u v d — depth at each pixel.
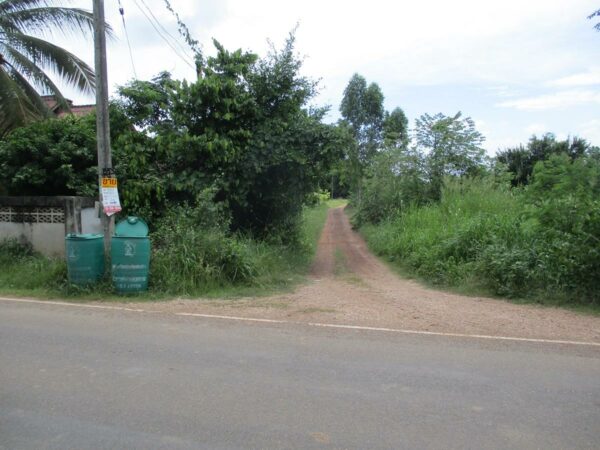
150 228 11.66
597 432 3.56
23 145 11.34
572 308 7.92
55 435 3.41
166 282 8.71
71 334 5.88
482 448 3.31
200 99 12.43
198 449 3.24
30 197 11.08
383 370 4.77
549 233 9.33
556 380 4.57
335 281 11.34
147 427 3.54
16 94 13.21
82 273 8.38
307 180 13.70
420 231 14.72
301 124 13.24
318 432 3.49
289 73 13.38
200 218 10.90
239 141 12.88
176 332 6.06
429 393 4.22
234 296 8.64
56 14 13.92
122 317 6.83
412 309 7.79
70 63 14.16
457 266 10.50
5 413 3.74
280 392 4.19
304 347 5.50
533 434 3.51
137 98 12.67
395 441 3.38
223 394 4.13
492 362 5.07
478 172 20.69
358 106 47.00
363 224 26.45
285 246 14.45
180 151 12.27
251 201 14.12
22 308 7.34
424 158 21.97
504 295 8.90
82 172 12.08
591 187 10.07
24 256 10.85
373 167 25.33
